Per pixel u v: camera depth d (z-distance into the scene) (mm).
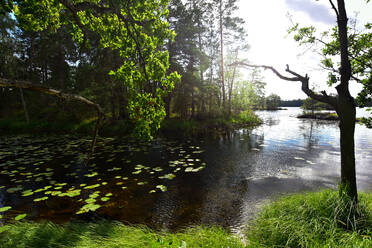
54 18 3660
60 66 24141
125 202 4875
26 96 24719
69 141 12773
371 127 3637
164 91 3508
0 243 2779
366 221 3305
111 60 17969
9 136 14758
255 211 4449
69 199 4965
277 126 22531
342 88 3756
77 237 3023
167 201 4957
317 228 3098
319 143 12492
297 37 4426
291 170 7441
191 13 21312
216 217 4207
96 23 3592
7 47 20562
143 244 2818
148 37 3527
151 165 7906
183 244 2754
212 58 26547
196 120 22703
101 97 18031
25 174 6738
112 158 8852
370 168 7617
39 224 3586
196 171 7266
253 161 8625
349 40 4160
